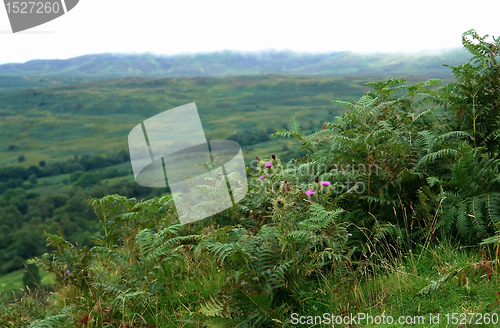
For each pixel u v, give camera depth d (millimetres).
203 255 3916
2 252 83125
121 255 3604
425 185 3424
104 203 4129
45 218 112125
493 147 3611
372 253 3133
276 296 3043
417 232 3340
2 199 129000
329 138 4148
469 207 3047
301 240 2893
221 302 2951
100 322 3301
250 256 2818
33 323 3072
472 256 2879
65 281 3715
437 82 3992
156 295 3395
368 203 3590
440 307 2531
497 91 3586
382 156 3500
